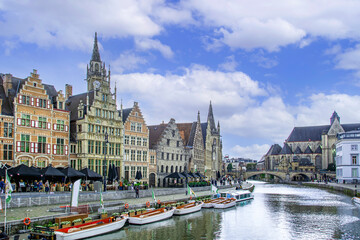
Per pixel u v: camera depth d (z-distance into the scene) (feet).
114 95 242.17
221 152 526.57
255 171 639.35
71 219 118.21
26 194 149.59
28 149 186.50
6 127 177.99
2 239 92.58
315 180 559.38
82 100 232.73
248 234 132.57
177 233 130.52
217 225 148.15
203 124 425.69
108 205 153.17
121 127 243.60
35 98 191.83
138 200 177.47
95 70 440.45
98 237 118.83
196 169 361.92
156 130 309.63
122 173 242.17
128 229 132.77
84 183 199.41
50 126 199.00
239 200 240.32
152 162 277.85
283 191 351.46
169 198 194.18
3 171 144.05
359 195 246.88
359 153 387.55
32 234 102.78
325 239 126.21
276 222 157.69
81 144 215.92
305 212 189.06
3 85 191.62
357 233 135.64
